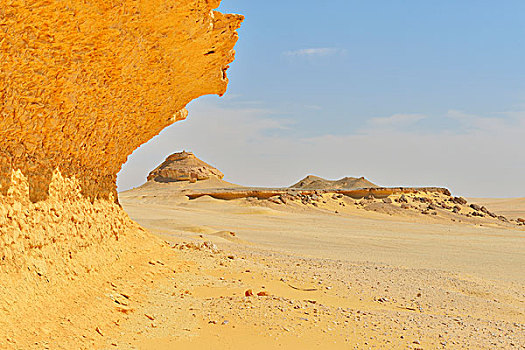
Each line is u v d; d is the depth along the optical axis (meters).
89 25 6.63
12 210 6.32
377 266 19.00
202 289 10.63
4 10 5.32
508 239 45.28
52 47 6.37
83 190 9.09
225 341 7.29
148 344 6.72
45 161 7.39
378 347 7.51
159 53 8.70
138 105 9.82
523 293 16.23
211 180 115.56
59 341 5.78
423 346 7.77
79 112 7.83
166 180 117.12
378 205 71.69
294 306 9.44
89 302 7.24
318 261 18.38
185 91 11.59
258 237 36.38
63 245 7.66
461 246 37.66
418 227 54.94
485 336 8.98
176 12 7.94
